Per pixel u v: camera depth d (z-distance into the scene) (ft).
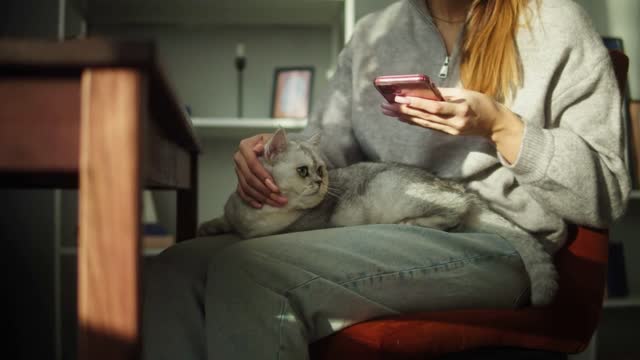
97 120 1.60
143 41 1.57
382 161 4.06
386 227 3.06
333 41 7.96
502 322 2.78
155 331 3.04
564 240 3.31
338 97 4.53
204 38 7.95
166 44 7.92
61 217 6.79
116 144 1.60
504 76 3.38
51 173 1.67
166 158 2.60
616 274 7.14
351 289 2.67
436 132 3.73
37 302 6.28
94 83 1.60
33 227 6.29
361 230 2.99
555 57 3.31
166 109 2.11
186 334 3.02
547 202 3.07
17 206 6.29
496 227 3.34
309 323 2.62
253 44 8.00
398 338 2.53
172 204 7.84
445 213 3.59
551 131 3.04
